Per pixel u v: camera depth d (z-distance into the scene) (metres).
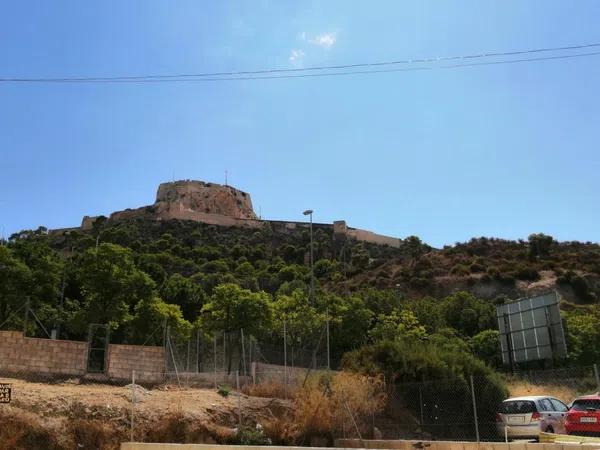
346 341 43.34
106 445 16.22
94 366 22.33
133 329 38.62
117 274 37.75
